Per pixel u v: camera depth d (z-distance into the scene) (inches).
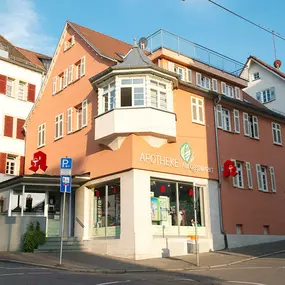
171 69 1016.9
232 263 679.7
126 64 832.3
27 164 1203.2
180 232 837.2
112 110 811.4
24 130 1299.2
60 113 1088.2
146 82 818.8
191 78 1060.5
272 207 1058.1
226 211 930.1
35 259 706.8
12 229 840.3
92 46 986.7
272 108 1413.6
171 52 1018.1
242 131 1043.3
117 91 820.6
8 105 1310.3
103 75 846.5
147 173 802.2
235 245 920.9
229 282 475.5
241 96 1210.6
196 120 924.6
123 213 788.6
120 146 821.9
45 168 1085.8
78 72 1061.8
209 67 1109.1
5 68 1331.2
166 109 840.9
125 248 766.5
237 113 1043.3
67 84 1080.2
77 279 481.4
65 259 718.5
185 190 872.3
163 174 829.2
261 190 1040.8
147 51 1035.3
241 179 1003.9
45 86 1194.0
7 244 829.8
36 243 828.6
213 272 575.5
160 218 810.2
